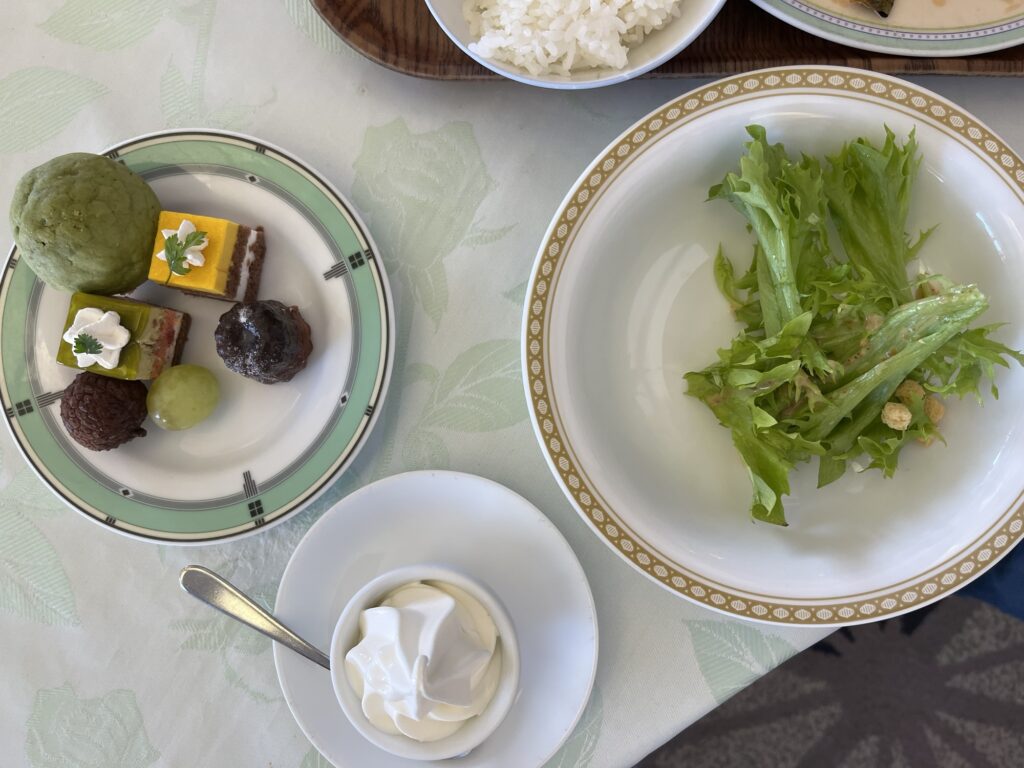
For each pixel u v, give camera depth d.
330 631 0.70
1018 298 0.69
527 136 0.78
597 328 0.73
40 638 0.75
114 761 0.73
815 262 0.70
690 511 0.71
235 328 0.70
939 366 0.68
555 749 0.67
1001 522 0.67
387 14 0.74
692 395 0.72
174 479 0.74
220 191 0.75
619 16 0.69
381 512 0.70
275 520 0.72
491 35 0.70
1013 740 1.28
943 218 0.71
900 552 0.68
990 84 0.74
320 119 0.79
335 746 0.68
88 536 0.76
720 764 1.33
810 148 0.71
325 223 0.74
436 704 0.59
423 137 0.78
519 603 0.69
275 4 0.80
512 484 0.74
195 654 0.74
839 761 1.31
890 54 0.70
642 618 0.71
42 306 0.75
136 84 0.80
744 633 0.70
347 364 0.73
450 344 0.76
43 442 0.74
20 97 0.81
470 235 0.77
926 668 1.30
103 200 0.69
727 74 0.72
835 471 0.69
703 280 0.74
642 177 0.69
